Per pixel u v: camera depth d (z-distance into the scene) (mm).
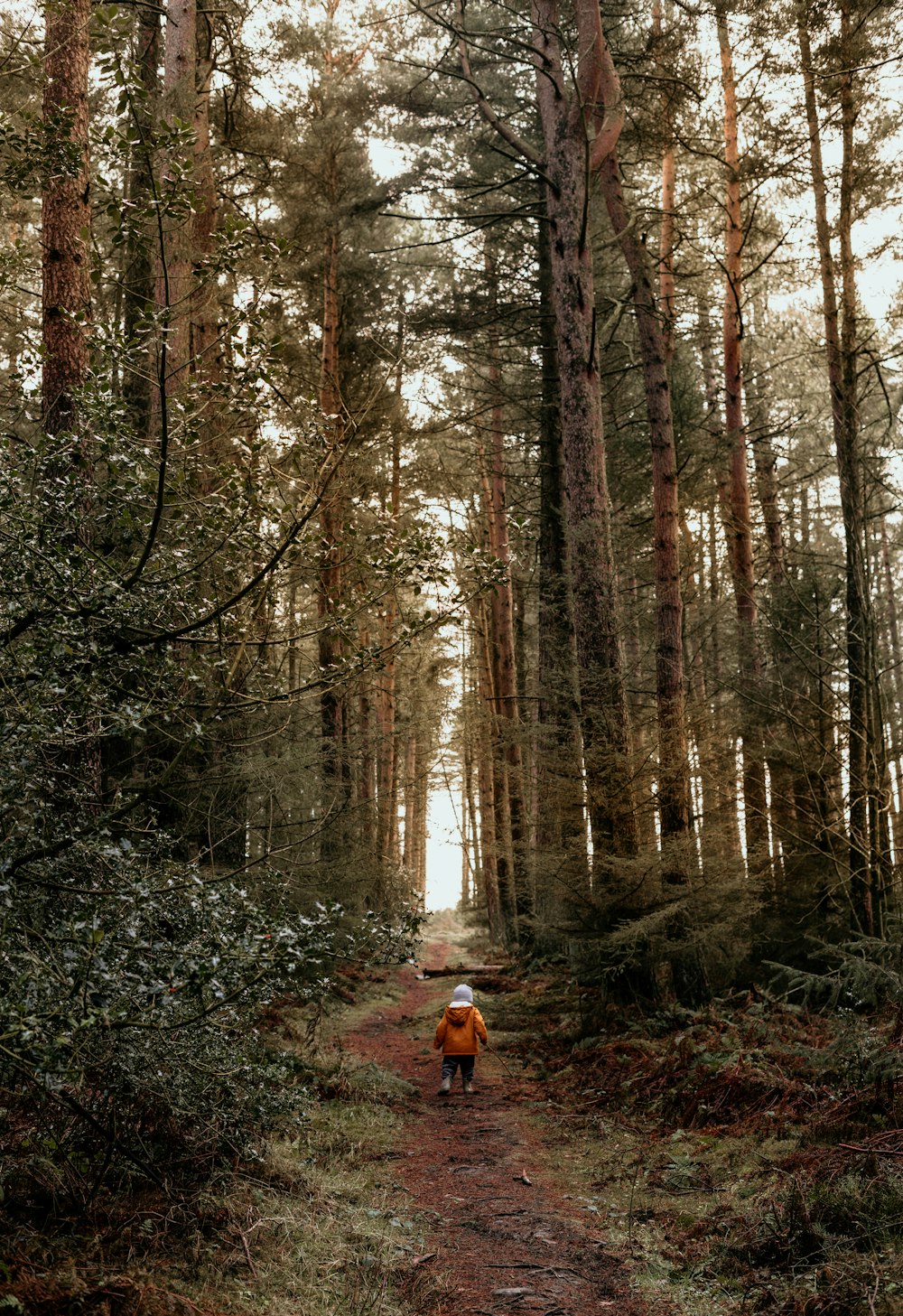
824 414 21312
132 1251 3984
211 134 13656
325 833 11102
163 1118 4742
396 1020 14398
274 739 9609
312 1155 6352
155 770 8320
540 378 19375
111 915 3834
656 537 12094
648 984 10500
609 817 10617
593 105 11648
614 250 18203
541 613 15031
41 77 8492
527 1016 12766
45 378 7258
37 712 3854
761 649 14211
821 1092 6730
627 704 11266
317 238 15539
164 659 4645
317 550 5273
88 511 4805
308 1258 4531
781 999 9836
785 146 13531
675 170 17281
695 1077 7809
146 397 8312
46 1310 3252
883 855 10648
